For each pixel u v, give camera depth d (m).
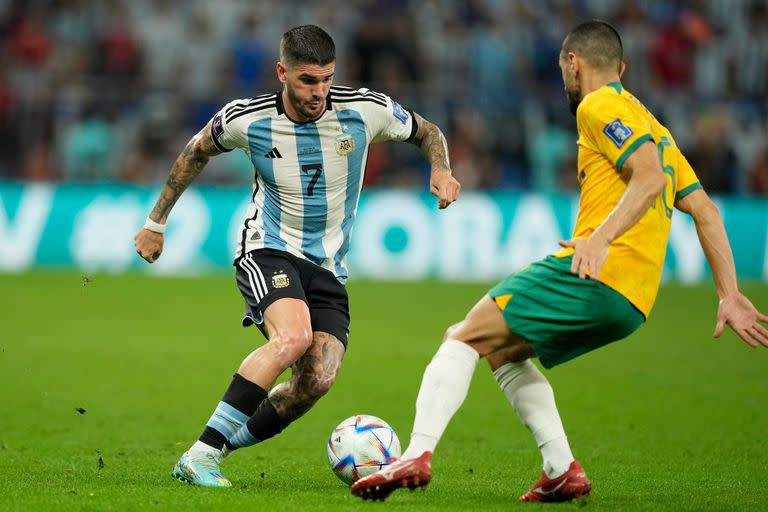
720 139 64.62
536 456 23.33
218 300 51.72
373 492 16.66
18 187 58.72
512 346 17.50
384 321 47.00
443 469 21.66
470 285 58.22
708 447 24.44
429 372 17.03
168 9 69.75
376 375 35.09
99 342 40.88
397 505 17.17
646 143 16.48
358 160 19.62
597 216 17.17
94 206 59.19
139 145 61.91
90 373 34.81
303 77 18.31
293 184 19.42
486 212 60.69
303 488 18.95
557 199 61.19
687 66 71.62
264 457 22.95
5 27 68.44
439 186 19.39
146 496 17.48
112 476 19.97
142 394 31.56
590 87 17.83
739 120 65.25
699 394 32.28
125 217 59.25
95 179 61.50
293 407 19.11
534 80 70.06
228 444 19.19
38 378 33.72
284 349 18.28
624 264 16.84
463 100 64.44
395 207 60.62
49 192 59.00
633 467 21.98
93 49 66.69
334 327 19.55
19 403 29.70
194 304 50.50
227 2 70.69
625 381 34.66
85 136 61.09
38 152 60.75
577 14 73.94
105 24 68.25
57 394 31.19
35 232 58.50
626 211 16.09
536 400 18.00
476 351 17.22
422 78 67.19
